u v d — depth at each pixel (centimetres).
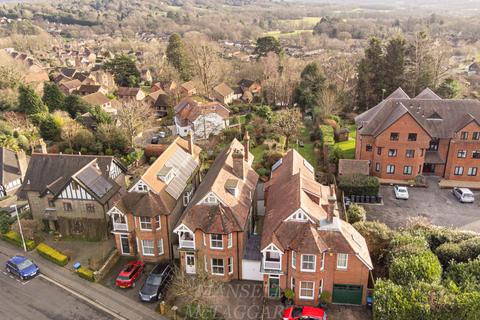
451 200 5856
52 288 4350
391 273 3831
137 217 4481
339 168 6138
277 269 3969
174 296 4125
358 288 3909
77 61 18375
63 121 8669
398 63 9550
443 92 9150
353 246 3803
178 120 9319
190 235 4309
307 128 9144
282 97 10919
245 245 4469
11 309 4059
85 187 5056
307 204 4097
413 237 4266
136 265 4459
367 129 6494
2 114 9144
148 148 7762
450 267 3925
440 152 6431
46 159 5594
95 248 4994
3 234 5262
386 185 6328
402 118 6128
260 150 7781
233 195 4459
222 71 13925
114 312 3991
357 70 10681
